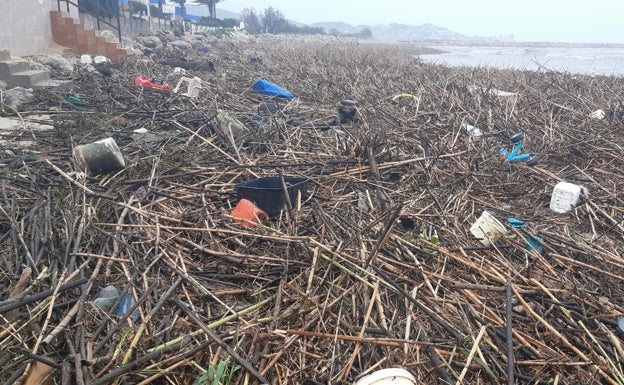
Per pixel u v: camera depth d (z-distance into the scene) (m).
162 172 6.10
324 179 6.29
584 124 9.21
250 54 26.83
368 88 13.36
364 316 3.57
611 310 3.83
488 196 6.37
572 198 5.83
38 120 8.45
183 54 22.00
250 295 3.88
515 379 3.20
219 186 5.85
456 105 10.54
